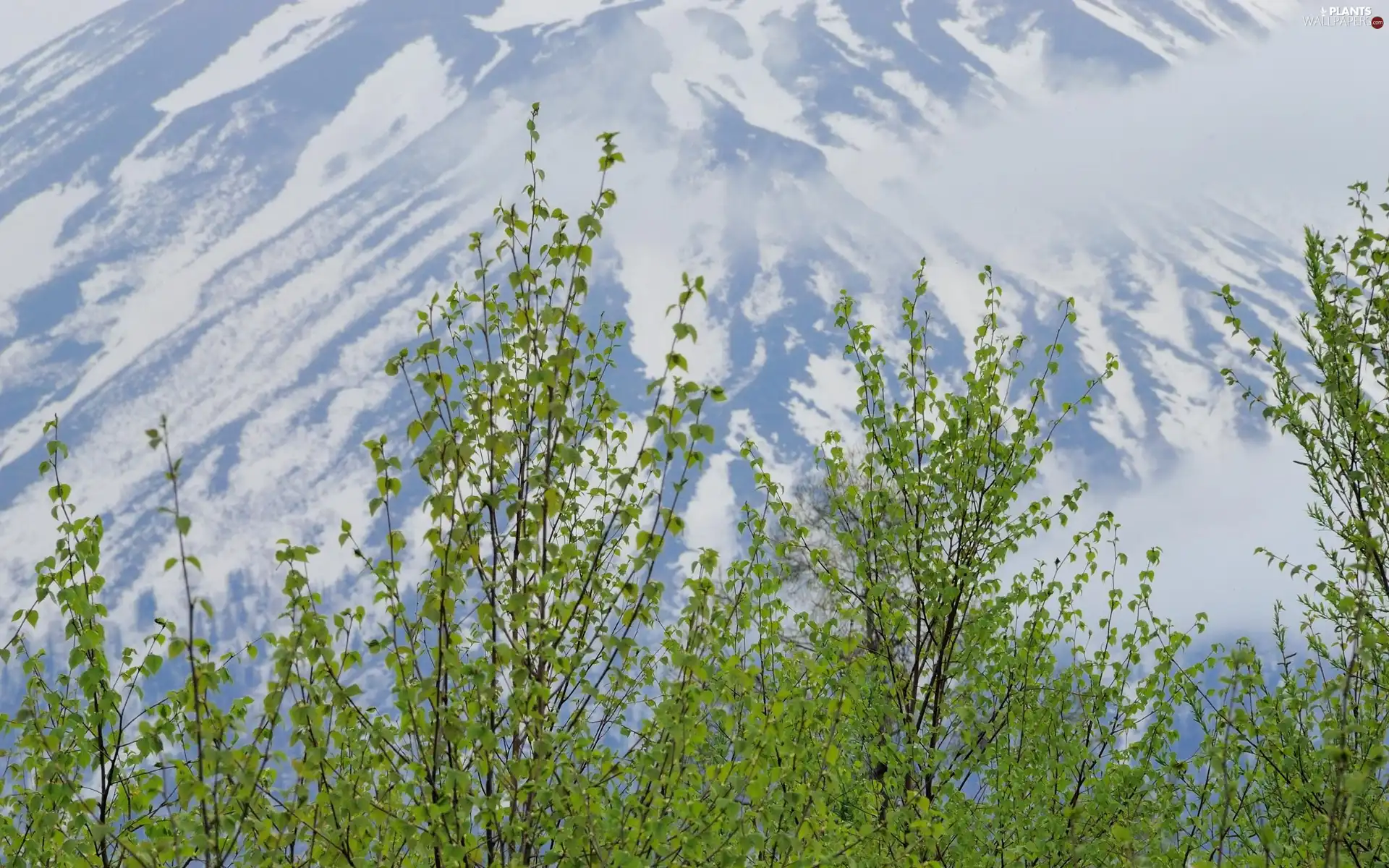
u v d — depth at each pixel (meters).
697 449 3.77
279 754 3.51
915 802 5.72
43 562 3.92
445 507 3.69
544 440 4.12
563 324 4.21
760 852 4.29
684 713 3.86
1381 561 5.50
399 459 3.71
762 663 5.54
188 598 3.14
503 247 4.42
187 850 3.54
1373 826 5.11
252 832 3.57
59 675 4.33
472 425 4.06
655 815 3.98
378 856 4.07
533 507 3.95
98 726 3.89
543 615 4.14
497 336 4.50
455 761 3.92
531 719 3.79
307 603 3.53
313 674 3.60
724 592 5.48
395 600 3.71
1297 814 5.59
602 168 4.36
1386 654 5.55
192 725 3.33
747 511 5.70
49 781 3.84
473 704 4.01
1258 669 5.56
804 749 4.20
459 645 3.90
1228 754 5.48
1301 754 5.48
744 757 3.95
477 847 3.89
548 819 3.95
